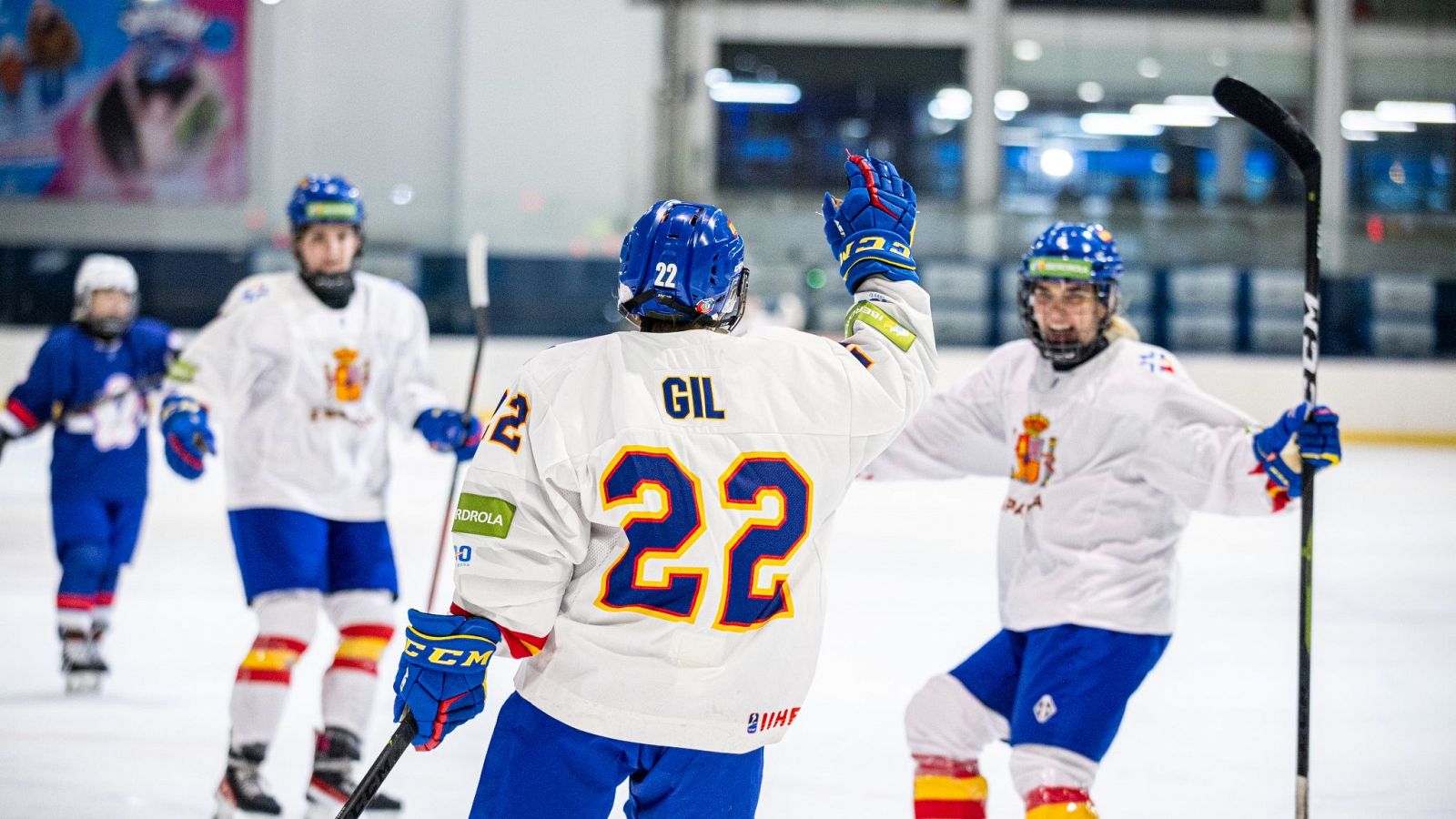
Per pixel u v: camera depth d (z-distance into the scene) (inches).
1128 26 1517.0
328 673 297.3
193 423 294.4
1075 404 240.4
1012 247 1290.6
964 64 1518.2
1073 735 224.5
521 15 1456.7
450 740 364.8
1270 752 372.2
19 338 1168.2
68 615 410.0
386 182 1470.2
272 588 294.4
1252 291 1263.5
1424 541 752.3
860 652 481.1
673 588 167.9
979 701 241.6
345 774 292.0
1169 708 417.7
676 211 177.8
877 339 184.4
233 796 288.7
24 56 1375.5
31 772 333.7
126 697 406.9
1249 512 232.2
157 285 1248.8
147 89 1396.4
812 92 1519.4
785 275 1268.5
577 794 172.4
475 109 1456.7
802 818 310.5
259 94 1429.6
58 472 425.7
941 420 260.5
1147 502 237.9
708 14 1499.8
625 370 170.4
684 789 173.5
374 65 1461.6
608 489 166.1
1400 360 1251.8
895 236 194.1
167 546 673.0
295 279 312.2
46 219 1389.0
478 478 167.3
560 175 1465.3
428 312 1263.5
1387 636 525.3
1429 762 364.2
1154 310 1275.8
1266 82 1517.0
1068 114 1525.6
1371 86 1498.5
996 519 825.5
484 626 166.7
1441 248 1277.1
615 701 169.0
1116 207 1315.2
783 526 171.0
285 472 299.7
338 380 305.9
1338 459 221.9
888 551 701.3
